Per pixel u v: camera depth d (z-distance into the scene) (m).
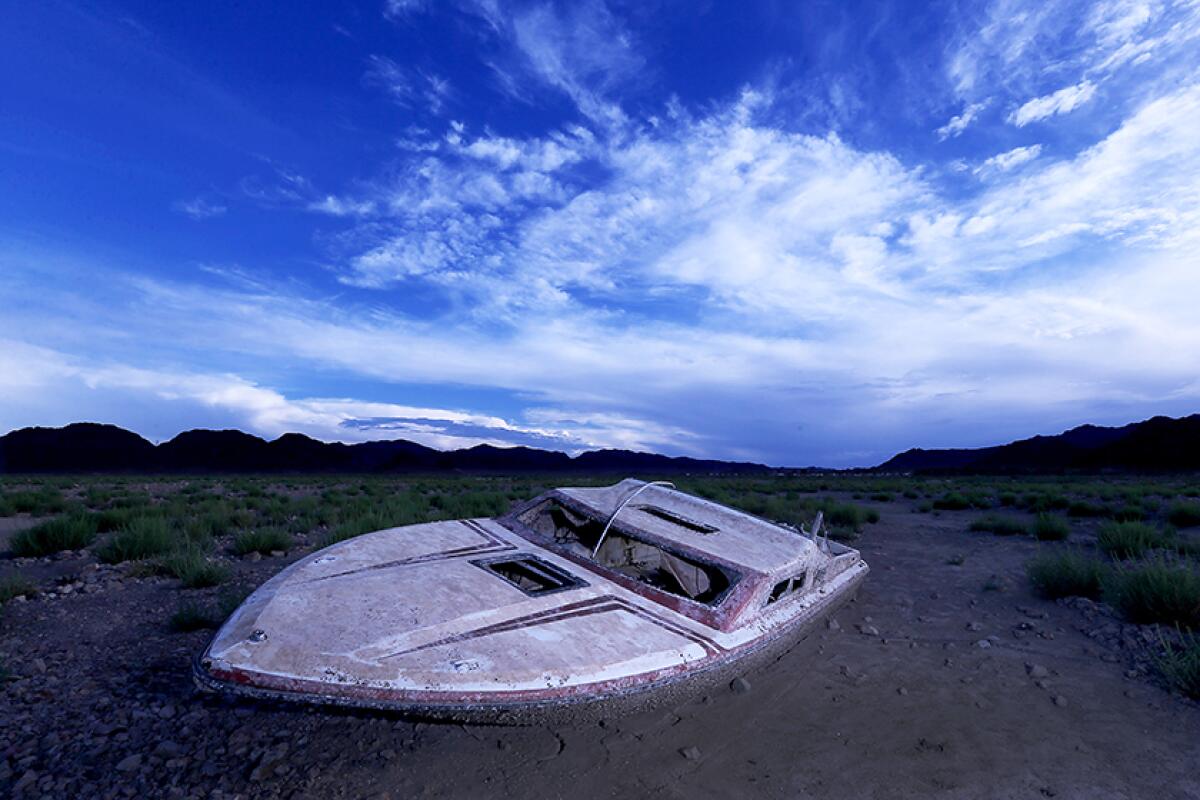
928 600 9.12
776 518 17.77
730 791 4.16
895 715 5.30
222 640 4.18
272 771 4.17
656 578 7.45
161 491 28.91
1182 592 7.21
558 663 4.27
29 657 5.98
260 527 13.84
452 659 4.09
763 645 5.32
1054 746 4.80
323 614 4.41
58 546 11.38
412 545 5.91
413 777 4.17
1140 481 43.53
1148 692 5.77
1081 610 8.32
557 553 6.13
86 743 4.41
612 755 4.54
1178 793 4.19
